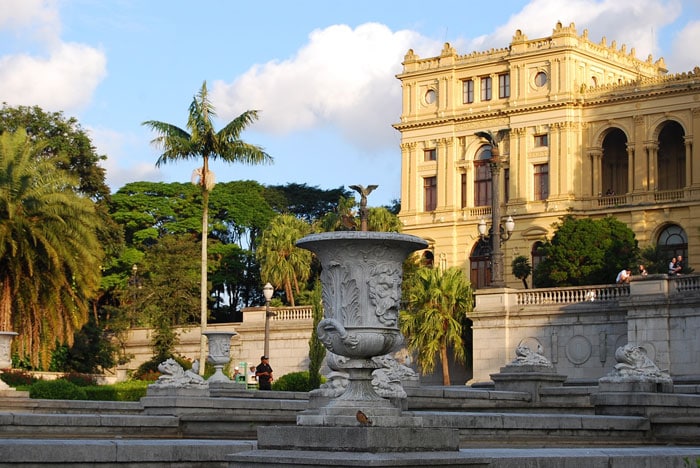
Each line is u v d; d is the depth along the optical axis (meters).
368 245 14.69
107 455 15.45
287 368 65.94
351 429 12.75
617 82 89.19
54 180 52.12
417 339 62.47
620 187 86.06
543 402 31.95
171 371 28.00
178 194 93.31
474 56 88.25
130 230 90.19
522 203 84.44
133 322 71.31
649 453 16.70
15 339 49.75
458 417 21.95
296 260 76.94
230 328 67.88
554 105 83.75
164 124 54.78
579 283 72.50
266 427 13.38
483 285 85.62
